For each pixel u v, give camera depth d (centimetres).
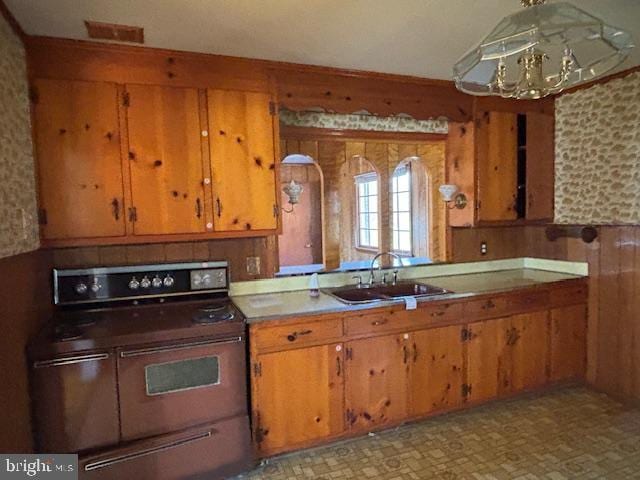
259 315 229
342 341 246
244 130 252
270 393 231
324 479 223
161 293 254
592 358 327
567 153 332
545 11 149
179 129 239
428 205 355
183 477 209
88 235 226
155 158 236
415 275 333
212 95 245
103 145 226
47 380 187
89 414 193
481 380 290
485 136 317
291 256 339
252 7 185
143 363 201
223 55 243
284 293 289
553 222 345
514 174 329
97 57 223
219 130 247
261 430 230
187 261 265
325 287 305
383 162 347
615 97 296
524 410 296
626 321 302
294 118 296
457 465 233
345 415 250
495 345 294
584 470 225
